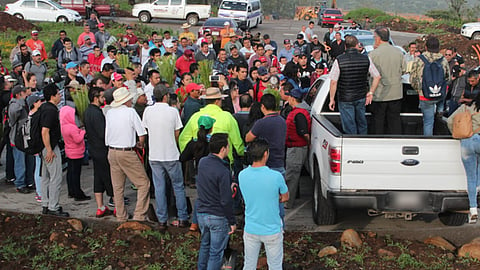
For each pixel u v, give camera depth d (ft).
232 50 41.75
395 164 20.57
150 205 24.02
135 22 121.90
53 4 110.73
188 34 60.13
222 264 18.63
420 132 26.02
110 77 30.81
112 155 22.50
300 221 24.25
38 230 22.70
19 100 26.66
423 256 20.86
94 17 70.23
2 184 29.07
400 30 136.36
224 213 17.16
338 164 20.58
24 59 42.91
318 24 150.20
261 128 21.58
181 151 22.82
